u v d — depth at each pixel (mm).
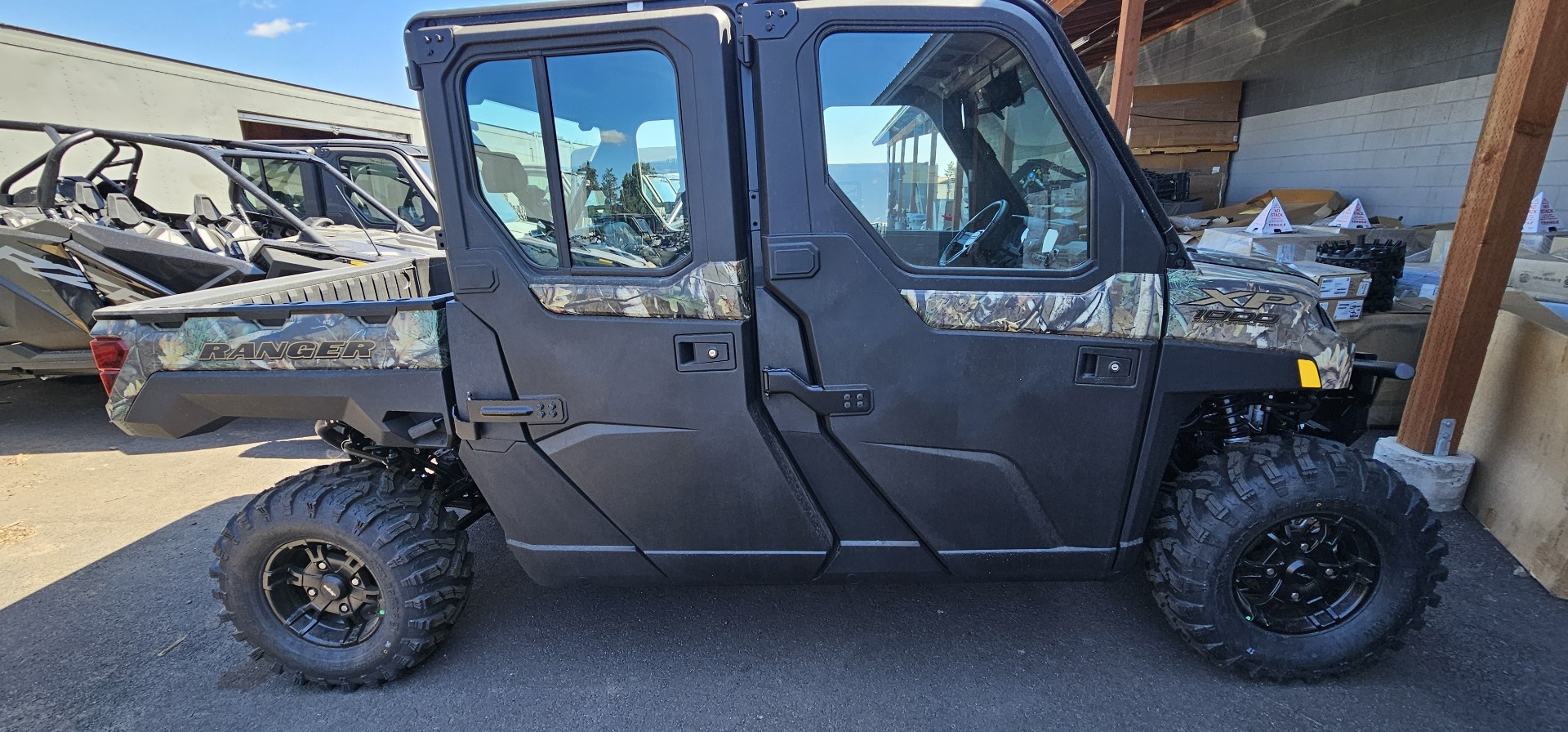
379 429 2080
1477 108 5699
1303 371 1909
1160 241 1827
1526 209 2711
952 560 2094
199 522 3576
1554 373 2650
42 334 4445
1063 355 1877
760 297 1869
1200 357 1894
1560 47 2445
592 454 2021
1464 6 5734
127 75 8625
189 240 4820
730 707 2164
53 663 2457
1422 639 2334
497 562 3041
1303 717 2039
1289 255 4711
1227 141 8453
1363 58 6684
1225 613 2061
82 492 3963
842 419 1933
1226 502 1990
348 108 12273
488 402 1981
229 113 10023
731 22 1764
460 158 1830
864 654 2385
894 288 1837
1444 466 3016
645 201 1854
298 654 2252
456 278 1911
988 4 1718
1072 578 2137
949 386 1896
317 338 2035
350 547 2133
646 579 2191
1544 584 2559
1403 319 3893
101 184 5523
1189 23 9305
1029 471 1978
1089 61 11672
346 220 6312
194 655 2492
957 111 1801
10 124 4711
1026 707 2123
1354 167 6887
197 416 2160
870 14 1700
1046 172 1842
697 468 2002
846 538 2094
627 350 1907
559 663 2385
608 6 1735
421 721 2143
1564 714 2016
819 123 1762
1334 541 2096
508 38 1723
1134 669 2270
